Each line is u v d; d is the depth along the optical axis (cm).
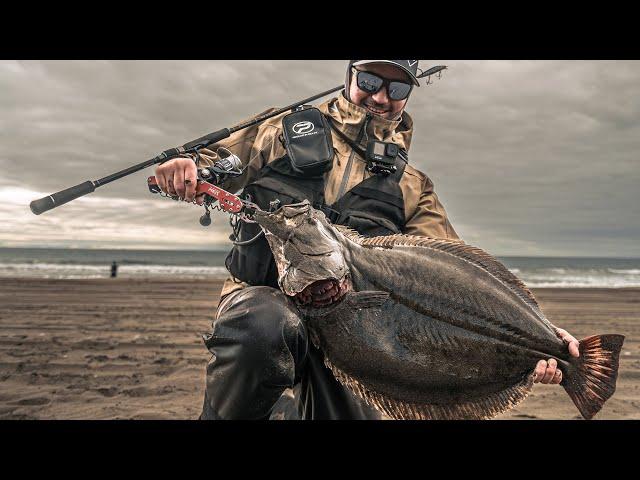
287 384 98
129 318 431
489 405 104
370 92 118
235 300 102
